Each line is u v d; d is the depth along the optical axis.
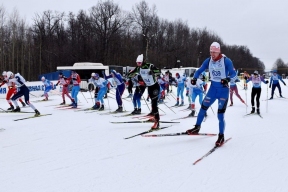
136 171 3.55
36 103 12.36
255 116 7.86
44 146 4.77
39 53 40.88
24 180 3.28
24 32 38.88
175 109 9.88
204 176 3.38
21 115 8.66
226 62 4.61
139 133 5.71
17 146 4.77
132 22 47.78
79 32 44.78
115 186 3.10
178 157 4.09
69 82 10.94
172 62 52.97
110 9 43.84
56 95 16.75
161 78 11.53
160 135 5.25
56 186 3.11
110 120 7.48
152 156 4.15
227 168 3.64
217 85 4.80
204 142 4.93
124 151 4.42
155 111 6.02
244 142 4.91
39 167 3.72
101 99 9.80
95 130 6.09
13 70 35.62
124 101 12.70
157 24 51.00
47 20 44.91
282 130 5.89
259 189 3.01
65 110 9.84
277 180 3.25
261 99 12.73
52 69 42.16
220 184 3.14
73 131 6.00
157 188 3.04
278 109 9.34
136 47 46.16
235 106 10.31
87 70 22.33
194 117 7.85
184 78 10.88
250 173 3.47
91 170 3.59
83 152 4.38
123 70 27.22
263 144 4.79
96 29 44.09
